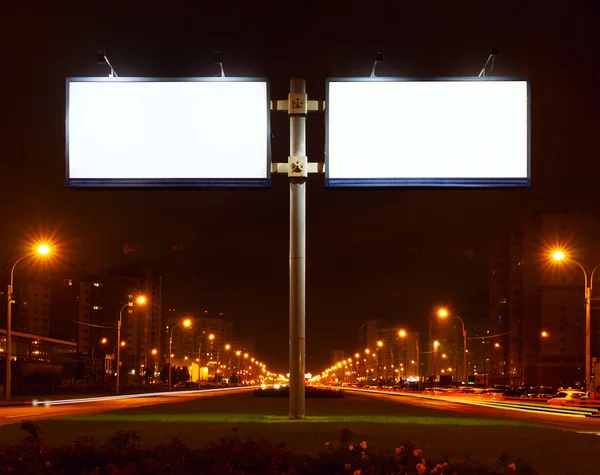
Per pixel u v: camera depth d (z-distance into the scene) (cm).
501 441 1786
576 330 15088
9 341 5362
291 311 2948
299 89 2984
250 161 2903
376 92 2928
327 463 1134
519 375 15912
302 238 2988
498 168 2902
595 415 4059
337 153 2917
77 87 2905
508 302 17125
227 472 1089
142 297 8912
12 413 3831
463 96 2912
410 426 2322
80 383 11906
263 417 2889
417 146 2906
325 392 6550
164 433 1933
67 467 1173
